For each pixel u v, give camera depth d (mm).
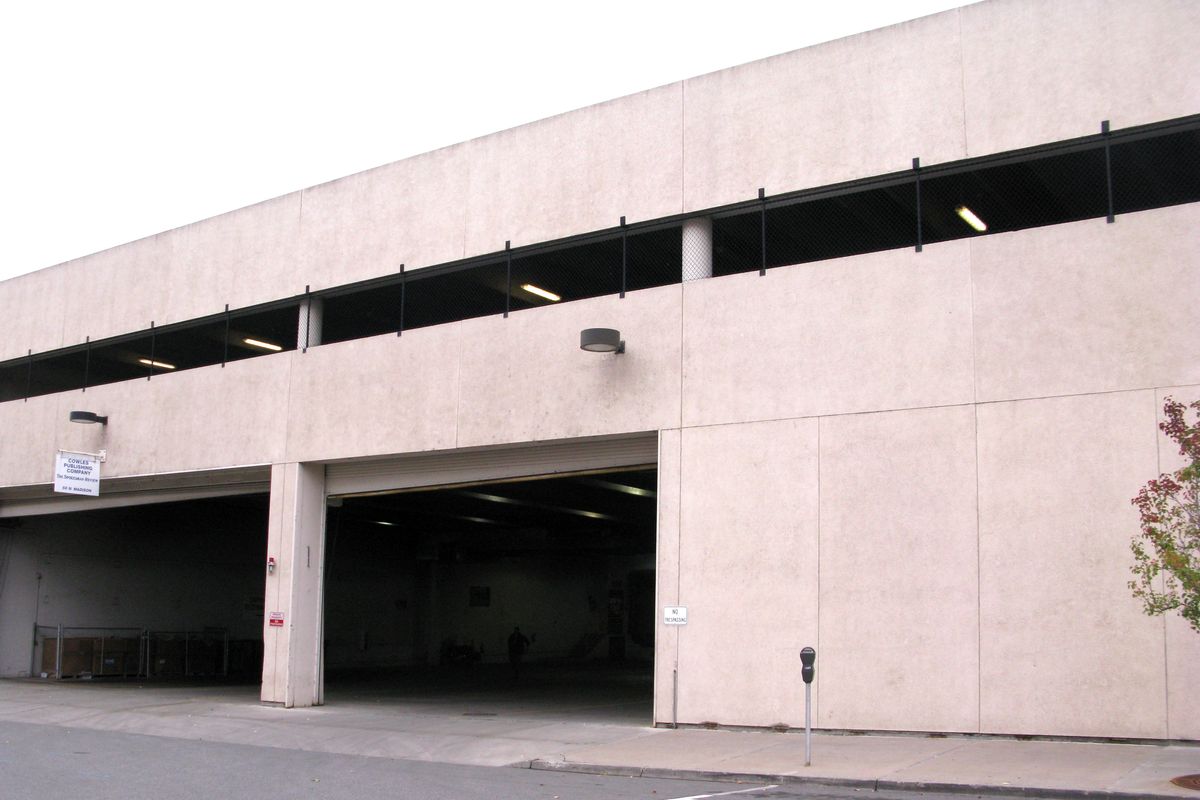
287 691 21875
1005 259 15500
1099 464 14406
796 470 16719
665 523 17781
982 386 15398
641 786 12258
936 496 15523
